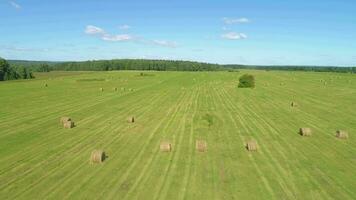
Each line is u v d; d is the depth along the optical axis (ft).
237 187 63.62
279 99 193.98
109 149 89.20
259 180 67.21
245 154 84.79
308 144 94.89
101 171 72.18
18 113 147.33
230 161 79.05
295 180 67.26
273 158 81.61
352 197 59.52
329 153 86.12
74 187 63.67
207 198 58.85
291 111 151.64
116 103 178.19
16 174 70.74
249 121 127.75
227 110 153.79
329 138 101.86
